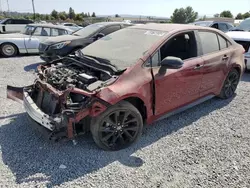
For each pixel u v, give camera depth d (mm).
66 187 2523
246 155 3160
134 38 3783
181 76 3637
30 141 3328
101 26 8289
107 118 3021
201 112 4449
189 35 3896
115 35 4145
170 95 3602
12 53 9922
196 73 3893
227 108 4660
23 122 3865
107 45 3879
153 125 3898
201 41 4070
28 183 2559
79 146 3234
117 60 3365
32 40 10062
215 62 4266
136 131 3287
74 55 3990
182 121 4070
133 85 3088
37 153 3064
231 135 3660
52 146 3221
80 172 2750
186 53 3840
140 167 2869
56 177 2658
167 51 3555
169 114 3797
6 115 4098
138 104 3363
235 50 4836
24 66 8141
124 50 3553
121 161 2971
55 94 2904
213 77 4359
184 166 2910
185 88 3805
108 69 3182
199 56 3990
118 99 2932
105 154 3090
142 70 3211
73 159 2969
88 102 2832
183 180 2674
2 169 2750
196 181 2666
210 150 3250
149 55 3303
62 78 3189
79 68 3566
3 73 7055
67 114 2766
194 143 3408
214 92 4594
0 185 2514
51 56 7410
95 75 3234
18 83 6051
